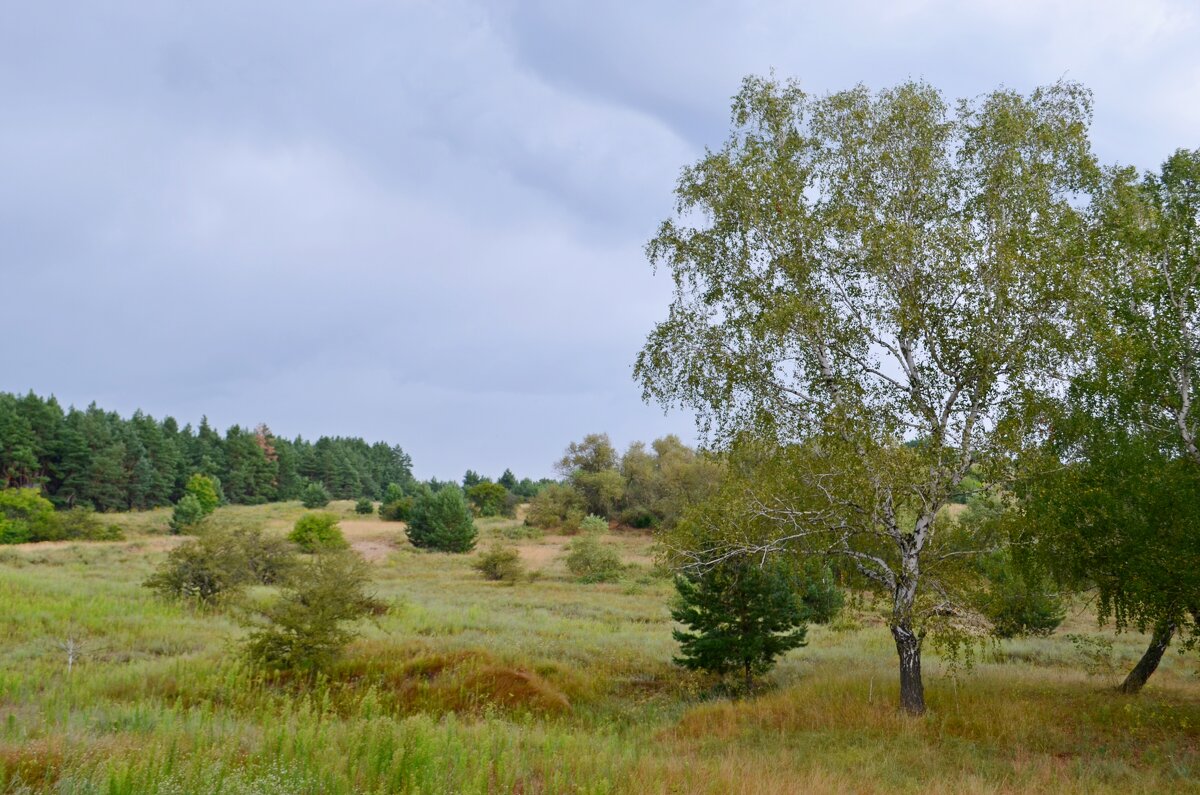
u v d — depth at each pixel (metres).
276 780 6.63
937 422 13.02
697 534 14.45
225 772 6.80
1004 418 12.31
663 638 23.20
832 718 13.26
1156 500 11.27
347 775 7.39
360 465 157.62
